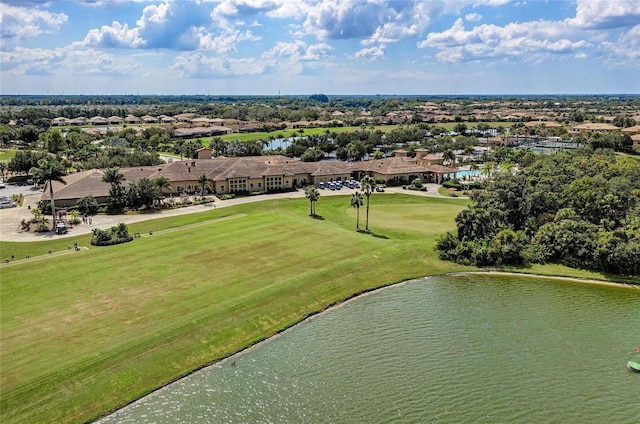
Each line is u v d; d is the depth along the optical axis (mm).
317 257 79750
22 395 43438
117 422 41156
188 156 185250
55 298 62188
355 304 65875
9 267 72375
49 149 190500
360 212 112750
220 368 49406
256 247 84125
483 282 74375
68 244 83938
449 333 56906
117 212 109125
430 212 113250
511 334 56844
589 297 68562
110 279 68750
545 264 81438
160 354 50844
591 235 81250
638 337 56562
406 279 75062
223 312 59688
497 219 90500
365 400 43375
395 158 162500
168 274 71000
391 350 52688
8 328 54281
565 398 44500
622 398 44750
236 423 40344
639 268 76312
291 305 63469
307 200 124312
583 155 143750
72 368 47281
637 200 92938
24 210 111312
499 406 43000
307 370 48562
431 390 45125
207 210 111500
